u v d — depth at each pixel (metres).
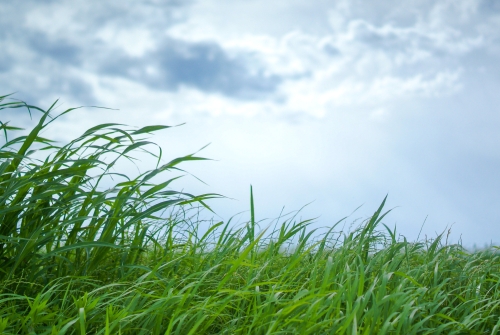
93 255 2.94
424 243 3.60
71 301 2.60
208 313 2.35
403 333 2.24
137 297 2.24
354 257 3.10
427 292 2.76
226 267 3.10
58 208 2.86
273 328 2.01
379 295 2.29
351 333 2.10
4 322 2.05
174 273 3.06
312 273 2.73
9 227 2.79
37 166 2.89
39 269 2.94
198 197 3.12
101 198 2.88
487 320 2.69
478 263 3.58
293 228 3.40
